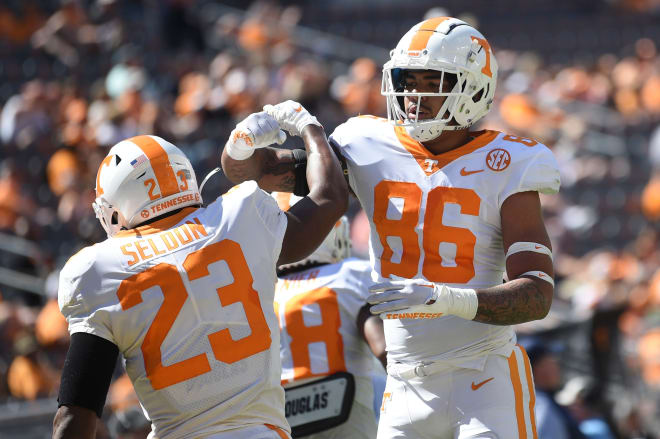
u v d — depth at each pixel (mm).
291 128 10859
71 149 36531
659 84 47469
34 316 26312
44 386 24000
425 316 9266
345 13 55969
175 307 8898
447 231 10180
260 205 9523
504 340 10438
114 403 17266
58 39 43938
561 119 44781
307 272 13203
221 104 39688
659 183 41594
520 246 9898
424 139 10211
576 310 23953
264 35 47438
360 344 12953
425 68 10023
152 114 38000
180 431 8898
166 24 45688
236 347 9016
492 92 10500
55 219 34469
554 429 17016
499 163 10094
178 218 9422
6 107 38281
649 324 29844
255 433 8930
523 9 56938
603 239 41375
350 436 12828
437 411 10359
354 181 10789
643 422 23172
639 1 56312
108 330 8898
